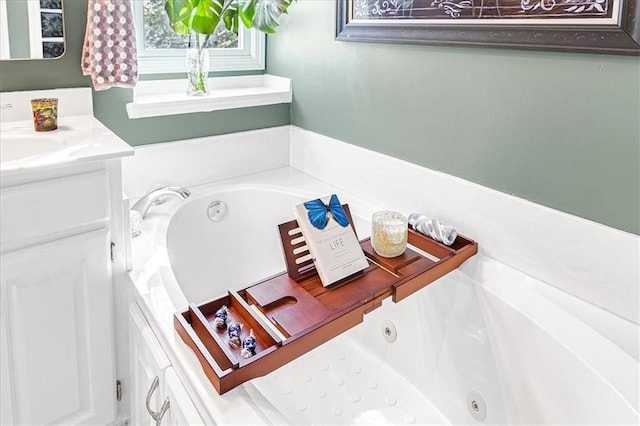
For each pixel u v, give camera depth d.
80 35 1.71
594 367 1.12
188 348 1.14
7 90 1.63
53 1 1.64
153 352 1.22
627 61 1.18
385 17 1.73
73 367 1.41
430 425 1.56
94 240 1.36
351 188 2.05
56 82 1.71
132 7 1.77
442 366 1.61
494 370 1.43
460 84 1.56
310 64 2.13
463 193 1.62
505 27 1.39
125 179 1.95
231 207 2.12
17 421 1.33
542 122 1.38
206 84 2.05
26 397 1.33
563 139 1.34
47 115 1.50
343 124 2.04
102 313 1.43
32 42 1.63
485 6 1.43
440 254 1.55
